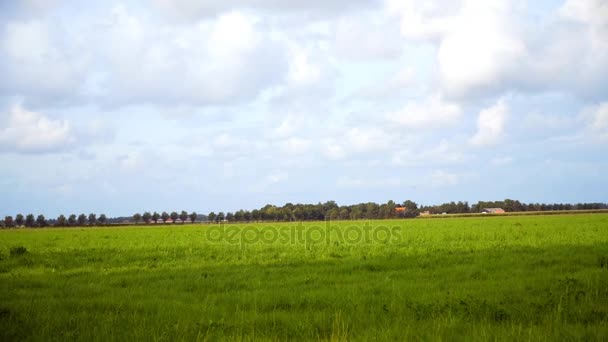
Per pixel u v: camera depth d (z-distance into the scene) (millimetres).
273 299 12164
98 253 28938
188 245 34562
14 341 8547
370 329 8836
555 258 19062
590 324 8828
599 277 13586
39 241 45312
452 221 80062
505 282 13711
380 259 21141
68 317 10359
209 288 14422
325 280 15562
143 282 16047
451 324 8938
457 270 16781
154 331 8961
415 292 12695
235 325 9469
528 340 7750
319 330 9188
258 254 26172
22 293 13969
